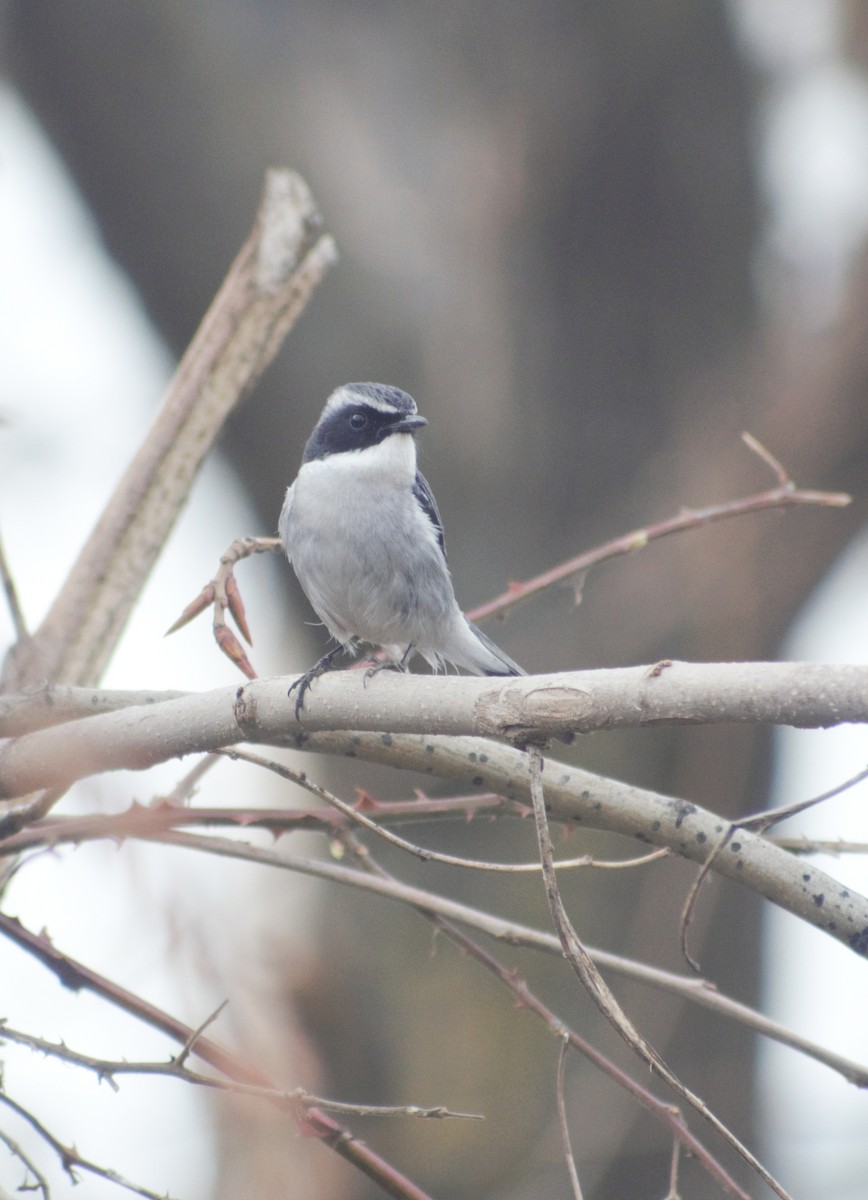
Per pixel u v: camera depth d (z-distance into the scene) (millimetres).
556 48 13711
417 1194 5094
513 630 13266
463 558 13406
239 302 7793
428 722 4836
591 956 5727
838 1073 5363
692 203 14188
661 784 12773
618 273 14234
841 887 5188
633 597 13188
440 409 13219
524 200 13734
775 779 13531
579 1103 11789
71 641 7020
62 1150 4797
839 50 14008
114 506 7344
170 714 5250
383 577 8320
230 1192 7688
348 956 11898
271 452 13125
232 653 5496
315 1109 5168
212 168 12453
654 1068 4258
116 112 12211
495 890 12500
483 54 13617
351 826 6090
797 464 13617
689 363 14359
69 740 5324
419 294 13055
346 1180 9461
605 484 13859
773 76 14250
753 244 14461
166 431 7523
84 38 11969
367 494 8320
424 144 13344
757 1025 5500
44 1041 4898
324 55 12938
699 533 13383
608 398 14148
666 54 13680
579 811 5566
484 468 13414
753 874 5238
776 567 13414
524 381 13805
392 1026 11828
